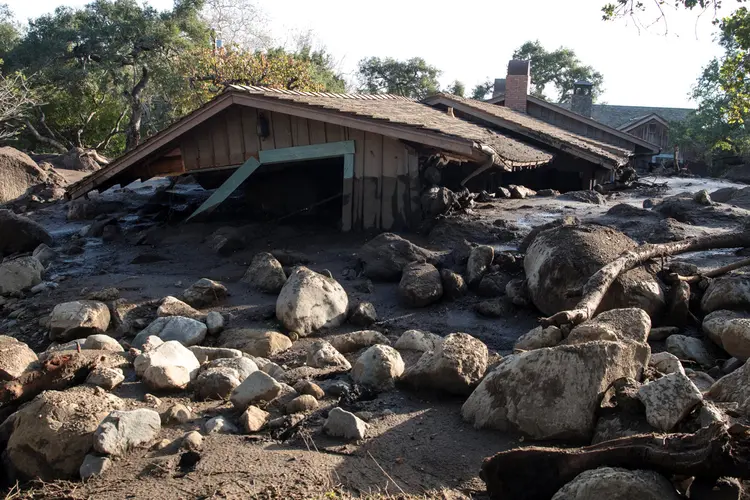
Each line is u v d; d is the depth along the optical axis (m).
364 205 13.32
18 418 4.99
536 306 8.66
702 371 6.53
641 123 50.53
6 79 35.72
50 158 30.78
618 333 6.12
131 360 6.66
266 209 14.95
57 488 4.27
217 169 14.69
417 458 4.49
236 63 33.38
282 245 12.66
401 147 12.98
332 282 8.90
